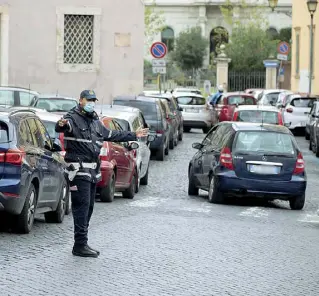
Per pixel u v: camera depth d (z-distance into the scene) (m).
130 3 70.50
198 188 42.53
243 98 90.81
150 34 160.75
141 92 71.06
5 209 26.62
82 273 22.33
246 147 38.44
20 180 26.67
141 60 70.94
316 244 28.80
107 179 37.06
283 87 143.38
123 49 70.69
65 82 70.00
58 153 32.06
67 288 20.50
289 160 38.31
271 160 38.22
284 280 22.58
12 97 58.38
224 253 26.20
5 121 27.06
